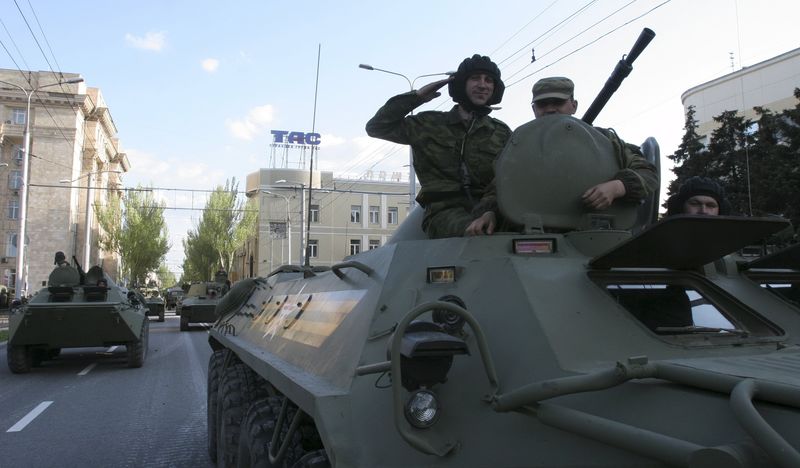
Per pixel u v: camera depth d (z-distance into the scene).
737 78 22.22
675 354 2.28
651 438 1.65
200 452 6.78
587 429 1.81
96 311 12.89
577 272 2.59
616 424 1.76
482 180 3.92
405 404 2.14
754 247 4.09
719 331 2.59
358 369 2.35
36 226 49.47
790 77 21.17
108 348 18.47
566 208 3.04
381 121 4.10
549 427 2.03
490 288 2.53
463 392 2.27
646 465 1.82
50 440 7.32
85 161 57.19
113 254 70.06
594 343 2.24
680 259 2.61
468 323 2.21
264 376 3.75
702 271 2.92
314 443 3.16
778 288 3.38
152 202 58.38
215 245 59.47
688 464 1.54
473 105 3.98
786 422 1.57
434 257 2.89
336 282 3.80
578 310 2.37
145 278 59.12
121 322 13.20
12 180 50.53
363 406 2.38
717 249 2.52
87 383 11.73
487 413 2.17
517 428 2.09
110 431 7.79
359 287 3.25
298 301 4.51
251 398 4.71
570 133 3.08
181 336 23.02
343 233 42.59
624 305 2.60
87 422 8.30
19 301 13.37
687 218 2.12
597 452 1.91
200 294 27.06
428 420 2.14
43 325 12.72
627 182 3.04
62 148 50.41
